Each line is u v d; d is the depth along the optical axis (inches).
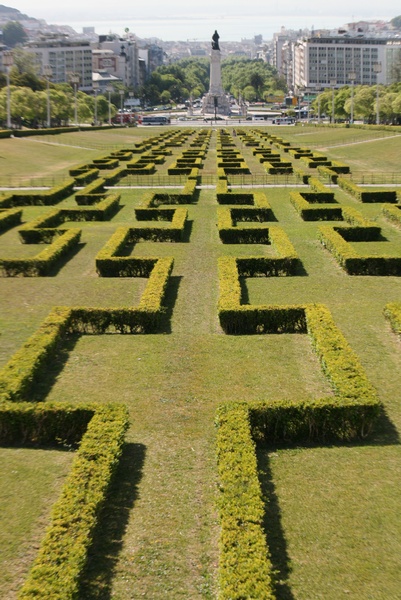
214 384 853.8
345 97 7042.3
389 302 1194.6
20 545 547.8
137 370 900.0
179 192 2625.5
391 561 528.4
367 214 2149.4
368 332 1041.5
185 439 721.6
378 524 573.9
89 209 2078.0
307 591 498.3
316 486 633.0
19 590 494.9
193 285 1323.8
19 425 716.7
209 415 772.6
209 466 670.5
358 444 712.4
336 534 561.6
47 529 530.9
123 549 546.6
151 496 620.1
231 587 455.8
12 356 889.5
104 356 952.3
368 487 629.0
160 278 1238.3
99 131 6417.3
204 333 1051.3
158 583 508.4
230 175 3169.3
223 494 563.5
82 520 534.3
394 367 906.1
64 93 6988.2
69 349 981.8
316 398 797.9
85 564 512.7
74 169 3260.3
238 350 970.1
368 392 743.7
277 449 706.2
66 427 713.6
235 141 5393.7
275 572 484.4
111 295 1254.3
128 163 3474.4
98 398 817.5
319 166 3289.9
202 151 4111.7
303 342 1002.1
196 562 531.2
